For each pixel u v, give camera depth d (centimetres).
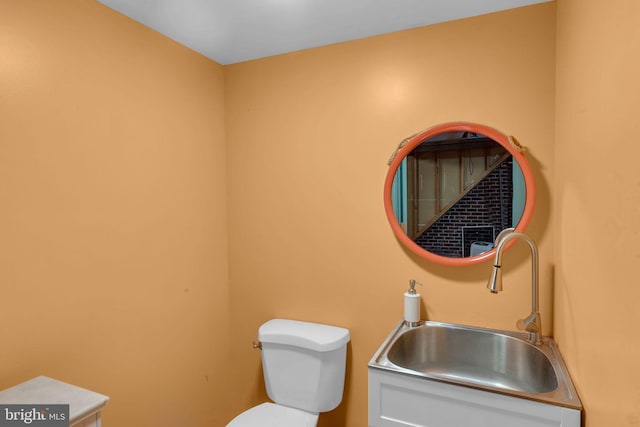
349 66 177
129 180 150
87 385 133
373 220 175
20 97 112
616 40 71
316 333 174
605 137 78
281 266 197
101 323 139
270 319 201
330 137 183
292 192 193
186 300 181
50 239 121
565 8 123
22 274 113
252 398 208
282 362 175
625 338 66
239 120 205
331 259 185
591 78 89
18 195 112
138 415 155
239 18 155
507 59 149
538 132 145
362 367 180
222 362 206
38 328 118
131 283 151
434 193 162
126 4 141
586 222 94
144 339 158
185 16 151
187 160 181
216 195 202
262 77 198
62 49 125
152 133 161
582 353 97
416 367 156
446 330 156
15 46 111
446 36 158
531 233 147
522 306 149
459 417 109
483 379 150
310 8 147
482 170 153
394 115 169
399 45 167
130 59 151
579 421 94
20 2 112
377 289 175
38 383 111
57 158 123
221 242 206
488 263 154
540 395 100
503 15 149
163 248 167
